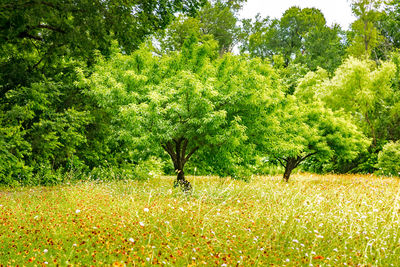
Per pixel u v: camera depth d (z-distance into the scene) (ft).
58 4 28.86
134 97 36.81
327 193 37.83
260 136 42.39
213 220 22.89
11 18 27.96
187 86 35.42
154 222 22.00
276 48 165.48
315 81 115.96
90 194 33.55
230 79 40.32
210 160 42.60
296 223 23.39
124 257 15.58
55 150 55.42
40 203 29.66
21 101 46.14
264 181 50.26
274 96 43.01
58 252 16.65
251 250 18.12
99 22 31.91
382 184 46.80
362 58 128.26
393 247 19.72
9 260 15.84
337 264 16.29
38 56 47.47
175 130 36.70
